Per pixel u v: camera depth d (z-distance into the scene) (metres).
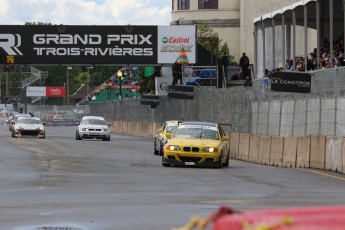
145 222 25.64
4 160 62.12
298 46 122.50
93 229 23.84
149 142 114.38
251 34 169.25
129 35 126.19
